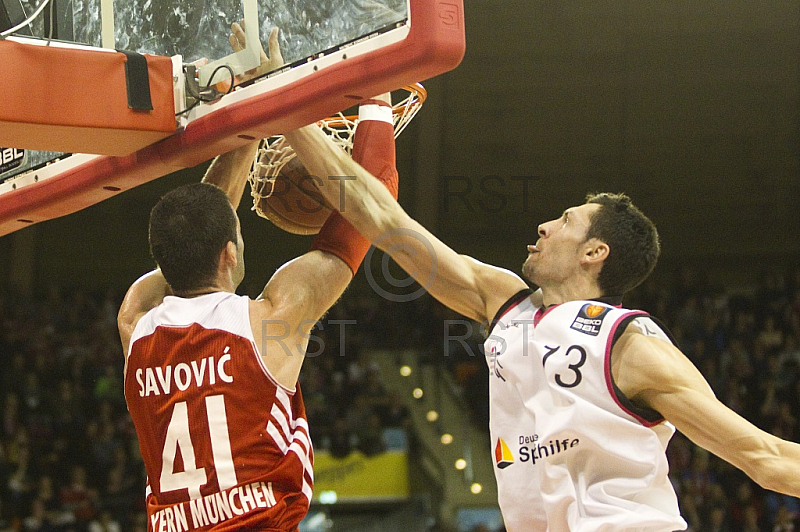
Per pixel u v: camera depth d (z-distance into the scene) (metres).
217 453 2.24
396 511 12.80
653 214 15.34
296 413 2.37
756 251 15.38
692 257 15.46
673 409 2.27
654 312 14.49
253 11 2.24
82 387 13.09
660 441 2.39
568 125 15.26
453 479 13.07
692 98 15.26
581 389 2.33
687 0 15.18
